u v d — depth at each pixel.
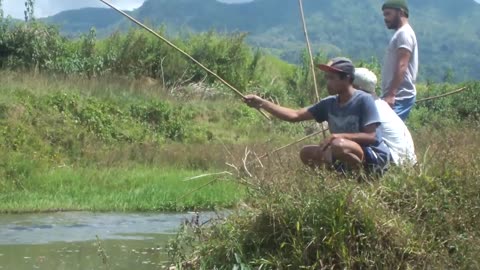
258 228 7.57
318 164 8.23
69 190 16.06
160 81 31.00
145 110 24.64
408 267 7.23
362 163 8.09
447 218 7.58
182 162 20.66
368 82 8.82
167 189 15.83
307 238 7.37
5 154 17.77
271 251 7.49
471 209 7.71
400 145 8.51
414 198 7.78
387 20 9.45
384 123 8.55
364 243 7.34
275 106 8.70
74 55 30.22
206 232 7.92
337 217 7.34
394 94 9.17
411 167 8.11
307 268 7.24
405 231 7.42
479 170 8.09
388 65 9.34
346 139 8.07
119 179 17.23
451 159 8.22
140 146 21.55
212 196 15.23
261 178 8.06
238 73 33.00
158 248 10.01
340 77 8.27
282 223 7.48
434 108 34.09
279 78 35.44
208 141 24.70
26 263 8.91
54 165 19.00
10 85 22.48
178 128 24.66
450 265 7.30
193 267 7.68
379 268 7.26
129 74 29.92
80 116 22.28
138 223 12.57
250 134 25.84
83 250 9.81
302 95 32.91
